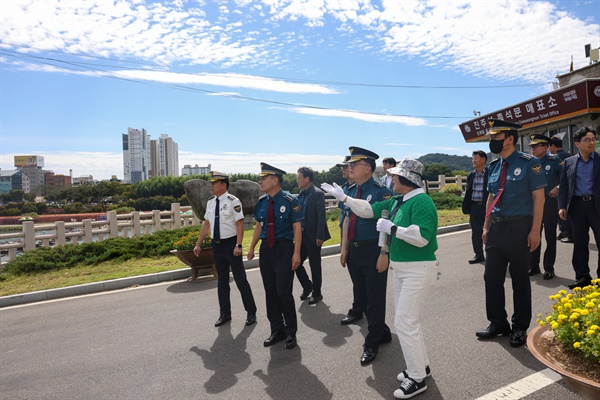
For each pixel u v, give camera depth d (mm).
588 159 5656
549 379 3508
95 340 5164
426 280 3441
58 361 4598
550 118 14258
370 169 4395
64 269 9414
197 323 5559
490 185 4453
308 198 6223
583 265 5730
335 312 5668
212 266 7977
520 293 4191
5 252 13094
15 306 7102
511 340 4184
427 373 3648
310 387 3654
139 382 3971
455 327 4750
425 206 3420
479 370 3732
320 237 6098
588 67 16500
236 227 5461
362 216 4027
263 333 5078
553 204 6246
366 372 3861
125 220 15188
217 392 3680
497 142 4250
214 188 5527
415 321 3436
